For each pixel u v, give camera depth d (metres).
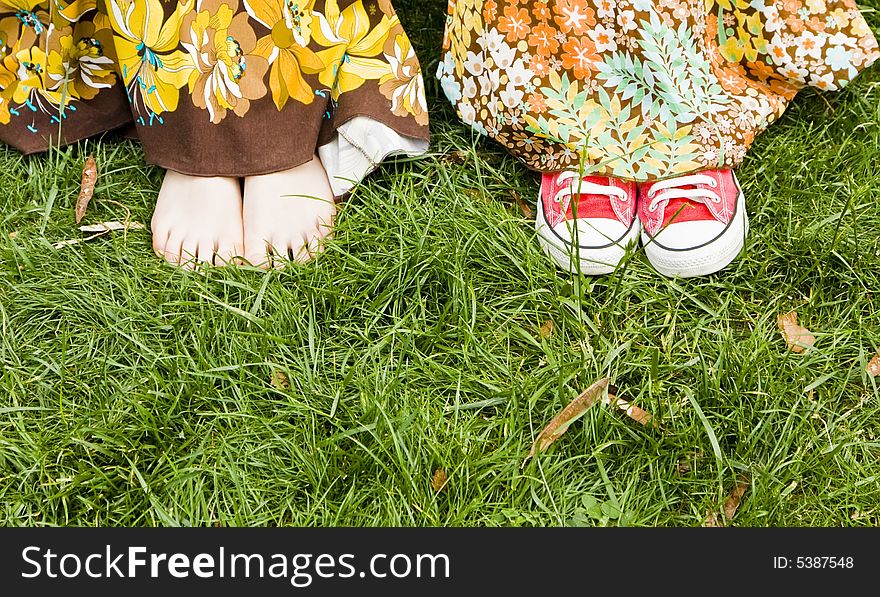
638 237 1.76
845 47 1.78
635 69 1.70
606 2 1.66
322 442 1.44
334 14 1.69
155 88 1.67
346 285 1.67
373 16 1.74
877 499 1.42
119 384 1.52
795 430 1.46
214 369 1.50
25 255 1.68
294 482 1.44
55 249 1.71
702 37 1.74
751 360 1.55
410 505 1.40
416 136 1.80
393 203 1.81
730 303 1.69
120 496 1.41
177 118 1.68
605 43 1.69
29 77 1.84
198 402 1.52
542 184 1.82
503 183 1.88
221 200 1.73
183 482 1.40
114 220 1.81
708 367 1.58
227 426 1.50
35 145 1.88
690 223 1.70
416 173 1.88
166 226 1.74
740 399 1.51
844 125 1.97
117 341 1.59
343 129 1.77
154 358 1.56
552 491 1.42
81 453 1.45
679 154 1.73
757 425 1.46
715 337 1.63
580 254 1.70
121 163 1.91
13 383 1.52
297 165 1.74
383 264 1.71
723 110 1.76
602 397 1.48
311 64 1.70
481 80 1.82
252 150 1.69
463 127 1.98
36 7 1.77
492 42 1.75
